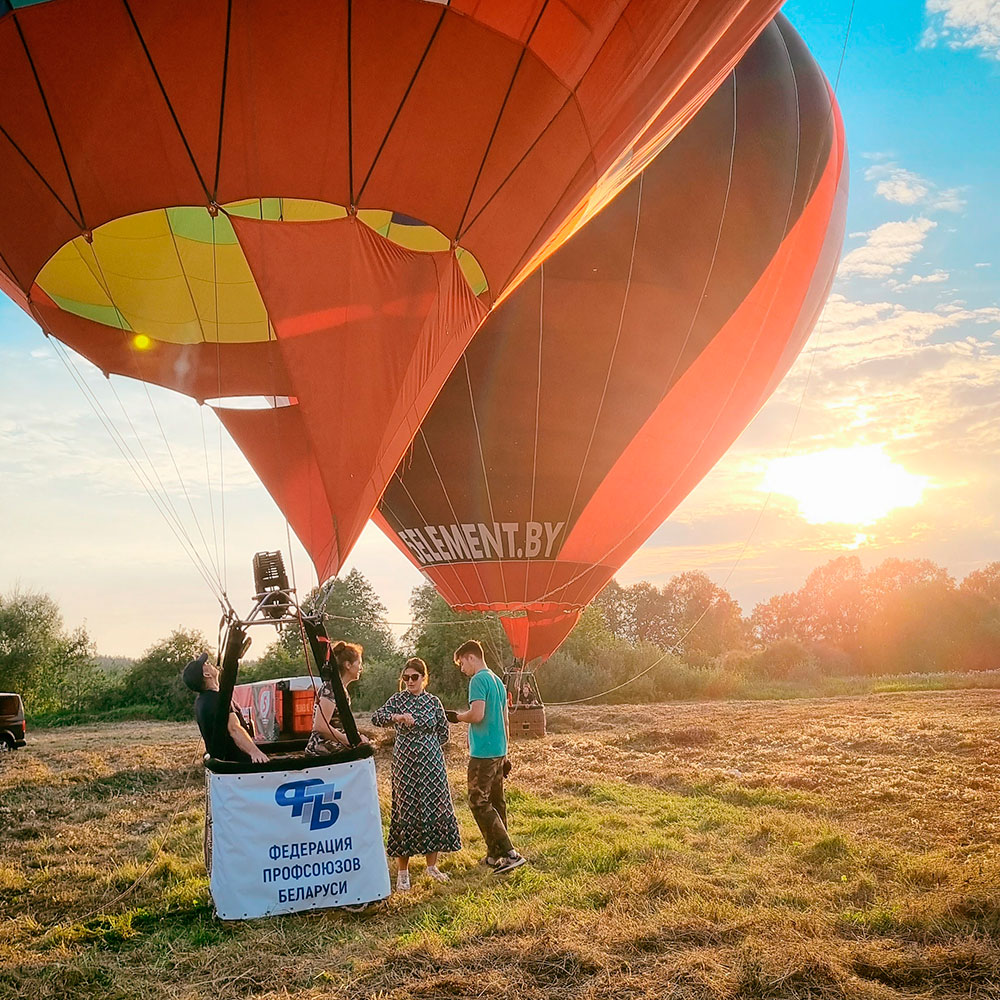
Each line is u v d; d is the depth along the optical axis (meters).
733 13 6.93
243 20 5.83
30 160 6.31
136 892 6.46
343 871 5.78
